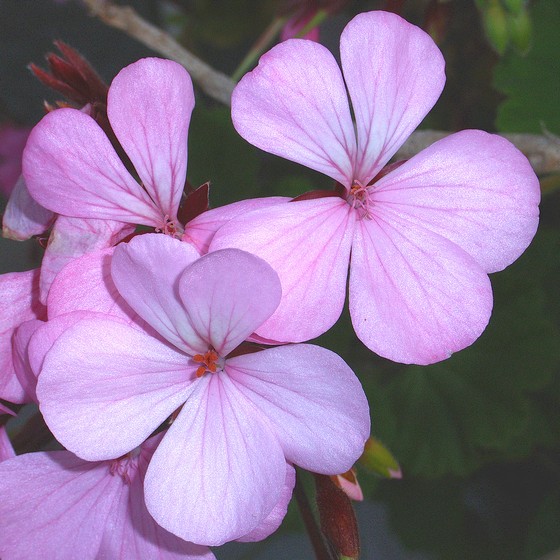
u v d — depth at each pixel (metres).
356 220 0.36
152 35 0.42
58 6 0.51
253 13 0.53
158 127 0.36
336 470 0.35
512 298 0.46
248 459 0.35
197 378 0.36
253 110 0.36
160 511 0.35
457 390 0.47
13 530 0.36
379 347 0.36
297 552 0.58
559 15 0.46
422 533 0.50
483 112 0.48
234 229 0.35
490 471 0.50
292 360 0.35
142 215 0.37
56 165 0.36
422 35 0.36
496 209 0.36
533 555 0.47
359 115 0.36
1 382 0.37
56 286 0.36
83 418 0.35
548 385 0.48
